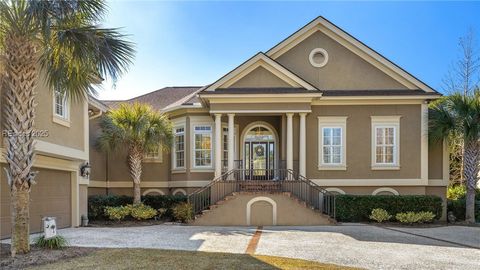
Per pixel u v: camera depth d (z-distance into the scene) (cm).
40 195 1241
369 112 1869
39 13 748
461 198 1952
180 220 1662
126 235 1223
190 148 1978
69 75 926
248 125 2042
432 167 1884
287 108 1780
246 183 1719
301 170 1780
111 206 1698
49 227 927
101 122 1788
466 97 1678
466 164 1711
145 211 1631
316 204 1755
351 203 1662
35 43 846
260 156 2033
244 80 1819
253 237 1202
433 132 1791
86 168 1550
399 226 1551
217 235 1241
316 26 1922
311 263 823
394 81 1906
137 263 795
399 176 1841
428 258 899
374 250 992
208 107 1917
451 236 1275
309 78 1919
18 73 825
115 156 2070
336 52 1925
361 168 1853
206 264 795
